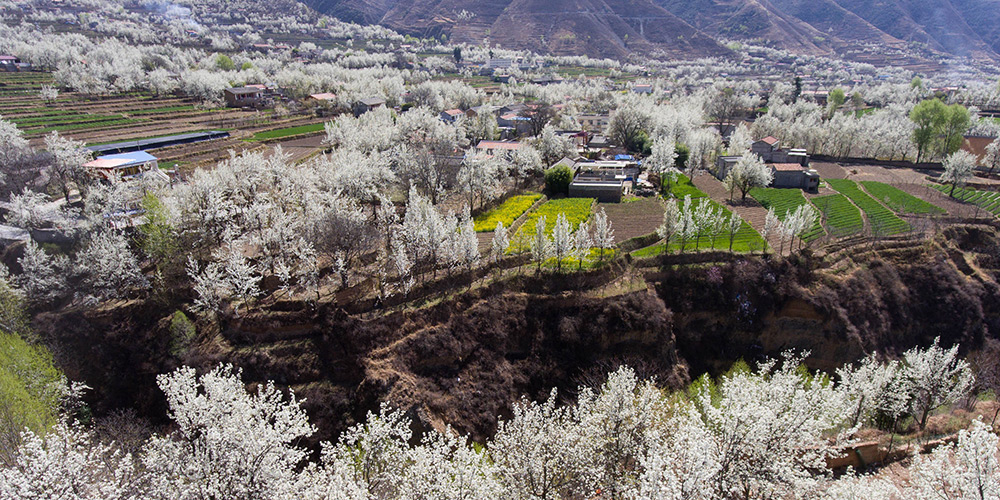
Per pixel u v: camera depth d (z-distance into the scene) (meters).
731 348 75.81
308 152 131.62
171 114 158.62
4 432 41.81
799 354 75.00
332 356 63.22
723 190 123.06
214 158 122.75
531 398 66.19
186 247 73.81
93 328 66.38
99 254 67.25
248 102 182.50
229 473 33.03
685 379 70.25
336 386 61.56
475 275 75.12
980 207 107.25
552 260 78.81
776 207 109.12
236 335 65.06
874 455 44.75
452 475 37.12
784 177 125.56
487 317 69.81
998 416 51.94
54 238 75.88
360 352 62.81
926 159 150.25
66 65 177.88
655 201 110.75
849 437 47.38
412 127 139.12
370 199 90.44
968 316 82.00
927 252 88.94
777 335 76.50
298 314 65.25
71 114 146.38
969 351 79.69
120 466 33.81
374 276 71.44
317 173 93.81
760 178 114.62
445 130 138.12
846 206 109.38
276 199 87.62
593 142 166.12
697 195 116.31
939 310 82.75
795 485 34.50
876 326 78.25
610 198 111.06
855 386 49.75
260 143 138.00
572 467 36.62
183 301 70.19
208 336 65.56
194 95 178.12
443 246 73.12
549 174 114.94
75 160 91.69
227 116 164.50
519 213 99.62
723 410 38.06
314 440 57.88
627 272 79.25
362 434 40.94
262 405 38.88
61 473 30.91
